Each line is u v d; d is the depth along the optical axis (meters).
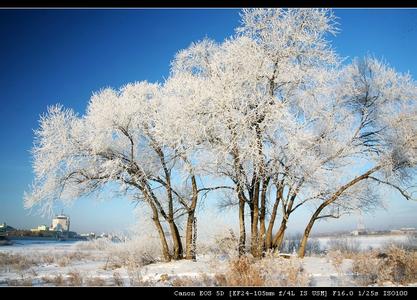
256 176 16.86
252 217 18.19
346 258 16.39
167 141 18.28
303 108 18.50
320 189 17.50
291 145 15.78
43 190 19.75
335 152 18.16
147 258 22.11
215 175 17.94
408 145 18.08
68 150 19.84
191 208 19.97
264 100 16.59
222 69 18.12
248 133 16.23
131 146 20.38
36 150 19.88
